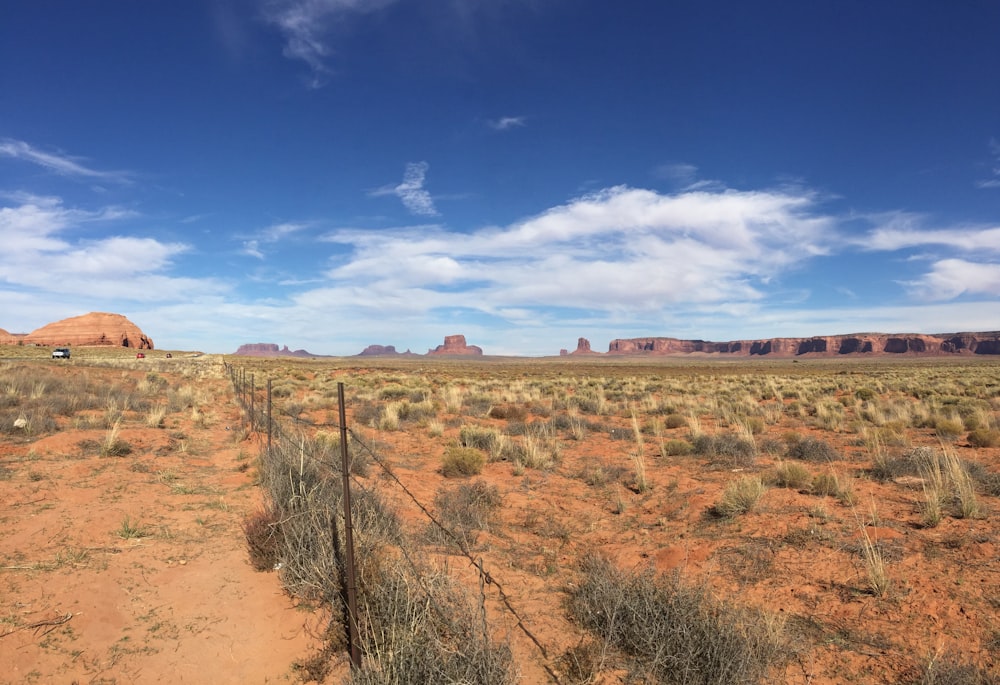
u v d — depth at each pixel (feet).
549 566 21.71
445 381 144.87
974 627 15.53
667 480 35.83
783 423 64.34
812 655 14.97
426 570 17.37
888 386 117.29
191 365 198.39
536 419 69.26
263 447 38.50
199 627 16.19
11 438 40.27
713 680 13.48
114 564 19.86
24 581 17.84
